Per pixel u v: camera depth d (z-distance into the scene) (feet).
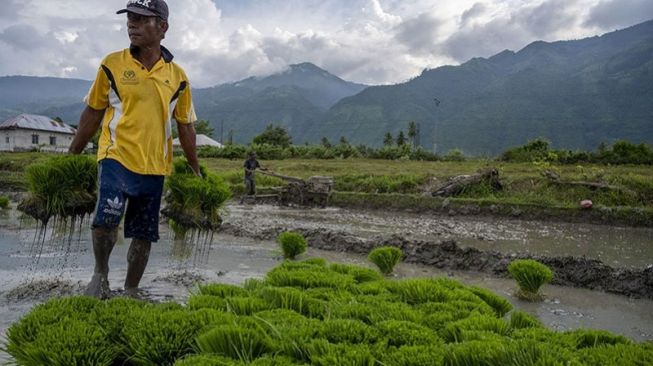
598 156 129.70
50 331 9.69
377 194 69.67
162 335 9.97
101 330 10.14
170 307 11.81
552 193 71.41
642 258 36.63
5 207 51.67
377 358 9.28
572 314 20.75
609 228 55.57
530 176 80.02
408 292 14.52
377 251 27.14
